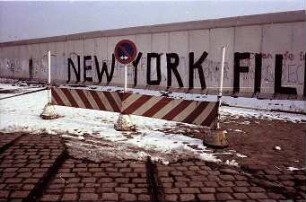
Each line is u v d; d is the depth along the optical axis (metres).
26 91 15.87
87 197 3.66
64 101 7.91
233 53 12.95
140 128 7.11
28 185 3.96
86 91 7.45
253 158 5.11
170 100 6.31
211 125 5.78
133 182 4.11
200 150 5.47
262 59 12.16
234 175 4.40
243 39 12.63
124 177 4.27
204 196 3.74
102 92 7.16
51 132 6.62
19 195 3.68
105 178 4.22
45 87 18.55
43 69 24.14
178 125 7.50
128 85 17.11
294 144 5.98
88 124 7.47
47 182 4.07
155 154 5.22
